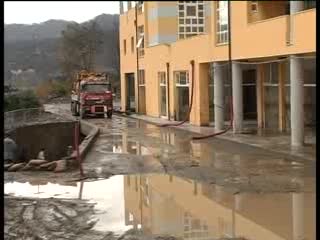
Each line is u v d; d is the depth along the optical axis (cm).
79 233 941
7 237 920
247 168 1588
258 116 2864
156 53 3962
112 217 1052
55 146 3338
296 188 1282
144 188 1338
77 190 1334
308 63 2400
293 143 2028
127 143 2317
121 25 5109
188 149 2073
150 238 895
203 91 3102
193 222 1000
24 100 4769
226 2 2577
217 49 2692
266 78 2797
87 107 4134
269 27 2108
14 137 3209
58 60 8050
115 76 7594
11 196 1266
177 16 4362
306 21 1841
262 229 941
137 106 4569
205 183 1380
